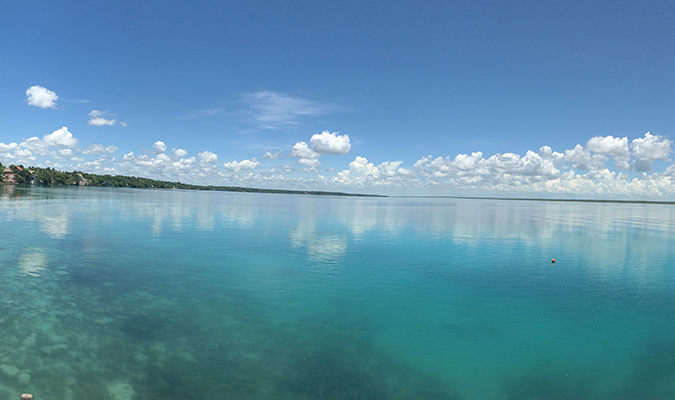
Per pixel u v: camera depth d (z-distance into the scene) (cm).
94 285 1803
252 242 3212
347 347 1263
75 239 3048
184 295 1709
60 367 1057
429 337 1360
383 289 1909
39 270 2020
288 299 1708
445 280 2103
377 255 2791
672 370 1171
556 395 1032
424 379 1090
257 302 1653
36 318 1367
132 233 3497
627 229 5081
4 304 1488
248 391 991
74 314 1426
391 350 1254
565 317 1572
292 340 1298
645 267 2508
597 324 1504
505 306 1695
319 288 1892
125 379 1019
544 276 2230
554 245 3450
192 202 9856
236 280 1984
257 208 8288
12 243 2755
